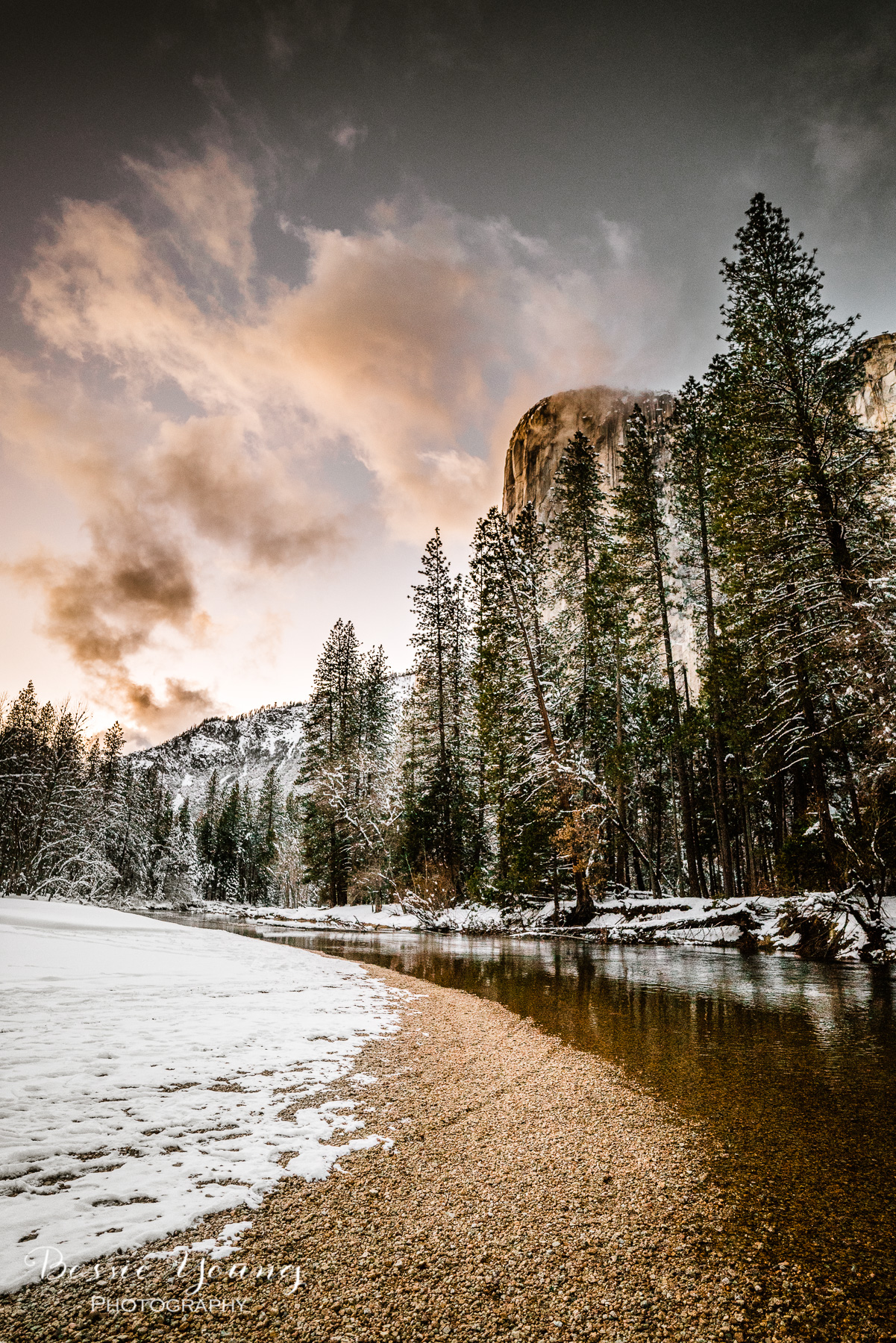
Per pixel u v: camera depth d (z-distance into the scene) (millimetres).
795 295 17266
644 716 28578
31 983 7801
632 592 28000
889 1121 4125
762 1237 2738
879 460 15781
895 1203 3047
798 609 15695
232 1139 3518
